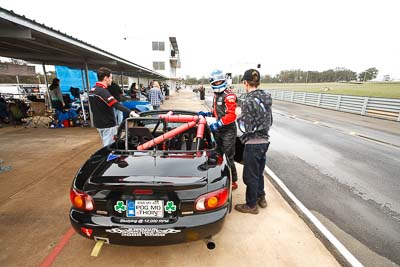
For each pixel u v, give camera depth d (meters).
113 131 3.37
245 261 1.83
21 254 1.86
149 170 1.70
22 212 2.45
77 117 7.50
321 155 4.69
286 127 7.75
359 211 2.62
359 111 11.27
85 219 1.56
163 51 34.38
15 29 3.47
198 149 2.18
